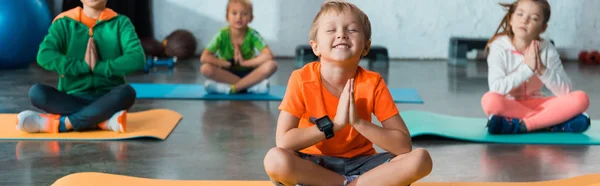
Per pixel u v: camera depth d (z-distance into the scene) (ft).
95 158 7.82
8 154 7.93
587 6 19.92
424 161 5.43
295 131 5.57
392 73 16.98
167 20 20.08
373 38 20.22
